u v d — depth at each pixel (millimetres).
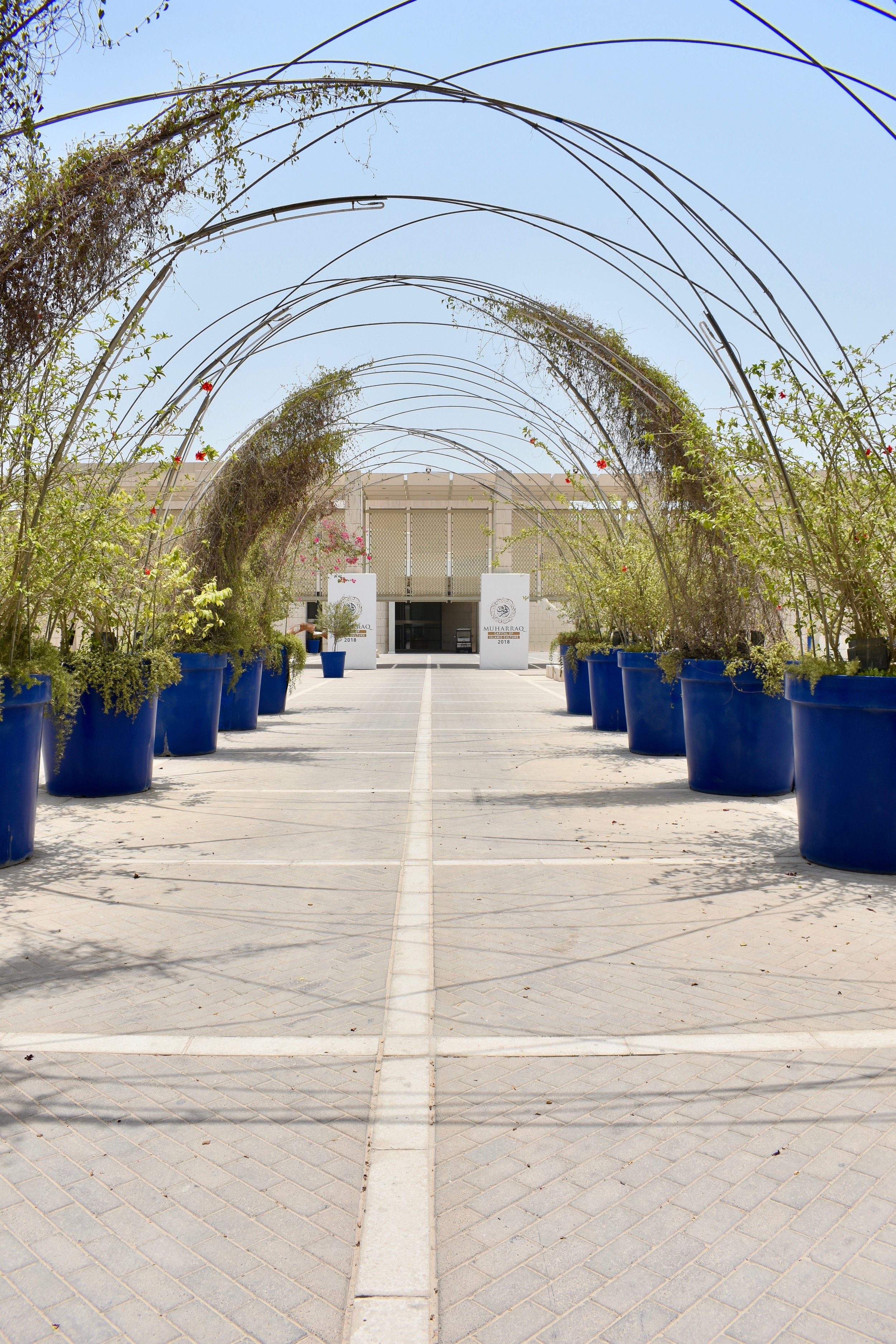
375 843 5426
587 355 7895
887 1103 2455
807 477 5262
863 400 4922
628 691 9406
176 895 4363
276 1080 2568
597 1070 2635
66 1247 1891
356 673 25250
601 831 5727
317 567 18328
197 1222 1968
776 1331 1662
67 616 6633
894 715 4570
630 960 3512
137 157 4789
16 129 4113
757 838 5566
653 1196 2057
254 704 11562
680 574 7613
